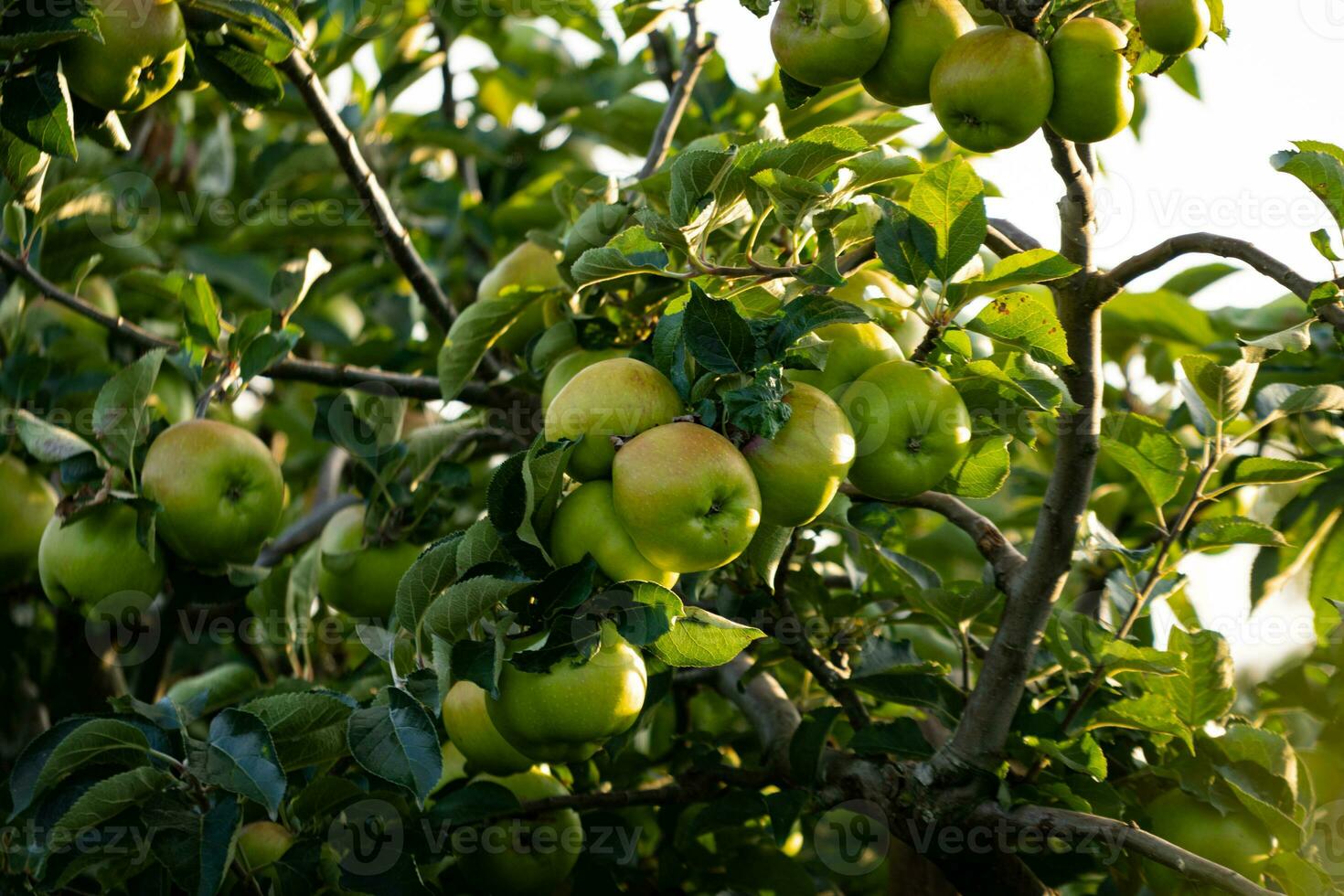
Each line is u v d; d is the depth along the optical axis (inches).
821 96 101.8
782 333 83.1
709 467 81.4
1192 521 103.7
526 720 83.8
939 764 88.0
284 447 128.7
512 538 82.7
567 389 83.4
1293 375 101.8
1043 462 114.0
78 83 89.5
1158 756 91.9
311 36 106.7
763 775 94.1
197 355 96.7
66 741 86.6
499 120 138.8
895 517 91.4
